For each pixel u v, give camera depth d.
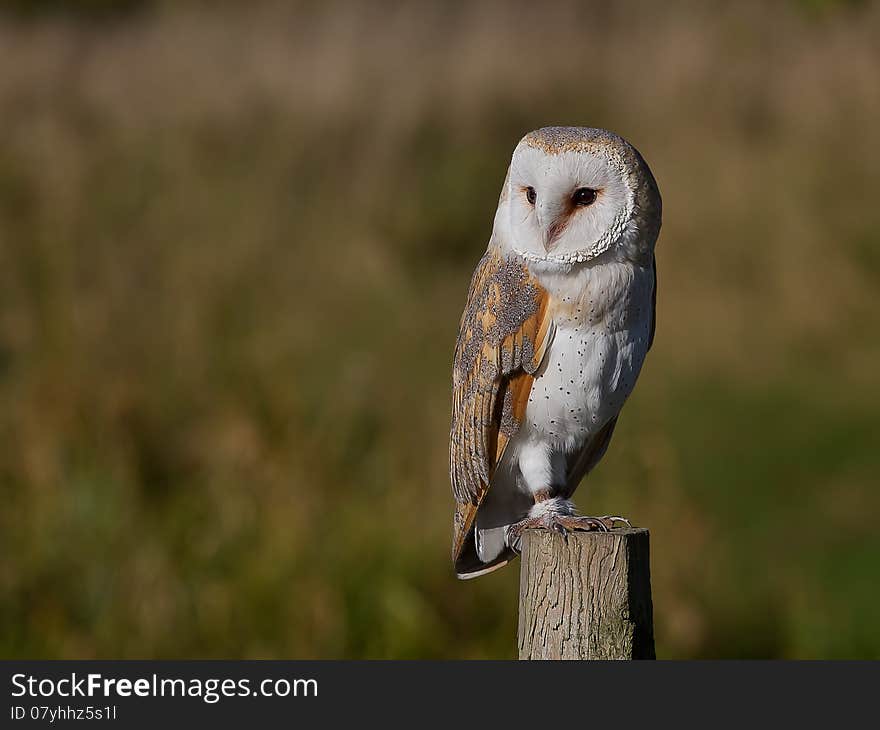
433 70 20.02
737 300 14.62
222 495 9.33
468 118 19.11
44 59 20.27
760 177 15.77
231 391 10.77
